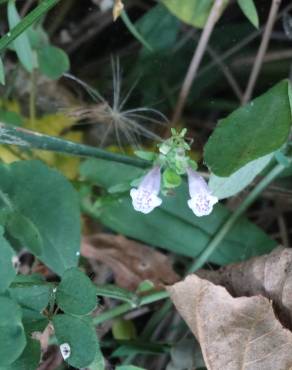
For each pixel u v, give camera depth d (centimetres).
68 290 30
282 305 35
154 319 38
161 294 36
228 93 43
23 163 34
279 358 34
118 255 39
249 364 34
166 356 37
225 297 34
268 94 32
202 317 34
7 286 29
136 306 36
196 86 43
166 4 40
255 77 41
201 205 32
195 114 43
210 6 39
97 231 40
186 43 42
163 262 39
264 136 31
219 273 37
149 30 42
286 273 35
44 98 42
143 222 38
